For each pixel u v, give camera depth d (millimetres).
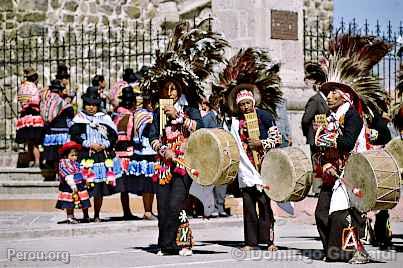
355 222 11141
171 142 11742
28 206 18312
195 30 12438
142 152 16016
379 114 13008
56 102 19266
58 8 24969
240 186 12164
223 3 19922
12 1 24391
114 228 15133
